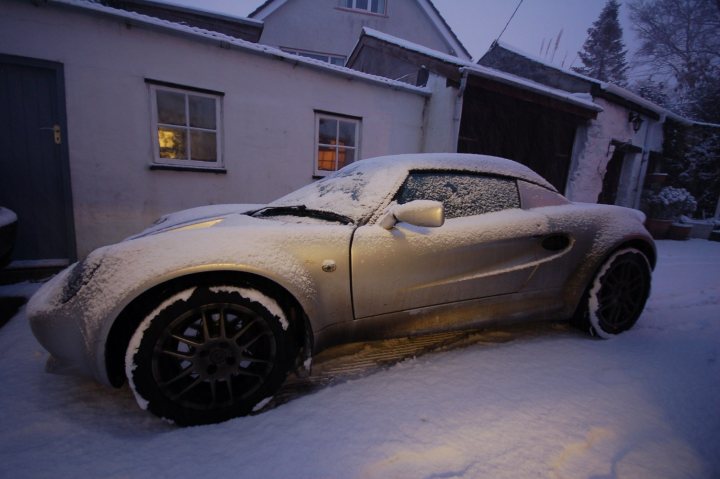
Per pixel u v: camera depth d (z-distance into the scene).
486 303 1.99
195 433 1.42
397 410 1.58
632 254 2.41
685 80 20.19
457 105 5.79
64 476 1.20
